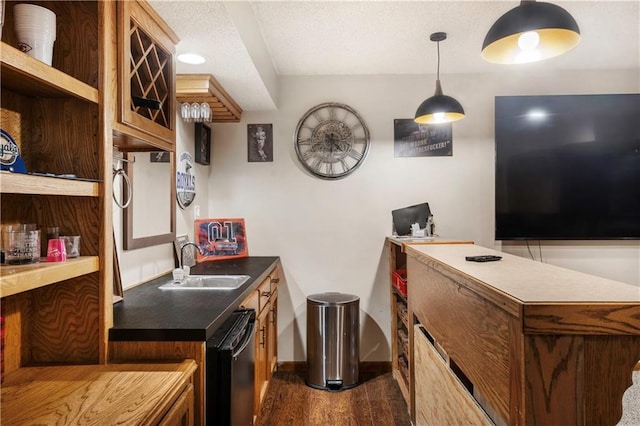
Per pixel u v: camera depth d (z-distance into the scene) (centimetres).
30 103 134
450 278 148
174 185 248
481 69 332
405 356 293
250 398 187
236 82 267
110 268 139
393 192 340
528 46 167
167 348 137
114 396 107
